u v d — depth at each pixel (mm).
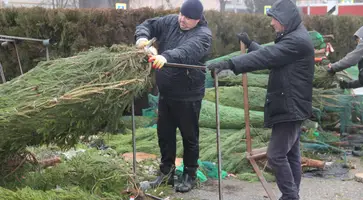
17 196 3016
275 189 4738
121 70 3264
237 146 5559
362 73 5840
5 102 3143
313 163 5391
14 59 7004
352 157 6070
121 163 4348
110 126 3391
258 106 6418
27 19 6930
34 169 3854
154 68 3479
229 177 5145
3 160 3395
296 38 3600
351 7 15773
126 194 3820
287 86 3666
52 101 3057
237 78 6770
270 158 3834
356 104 6441
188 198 4379
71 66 3367
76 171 3945
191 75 4168
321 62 6477
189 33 4164
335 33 9133
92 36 7086
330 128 6746
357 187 4859
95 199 3395
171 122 4480
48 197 3111
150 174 4930
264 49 3607
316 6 16812
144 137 6137
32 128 3049
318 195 4594
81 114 3152
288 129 3773
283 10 3668
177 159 5422
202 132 6082
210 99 6590
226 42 7953
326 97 6387
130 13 7309
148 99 7168
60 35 7039
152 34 4395
